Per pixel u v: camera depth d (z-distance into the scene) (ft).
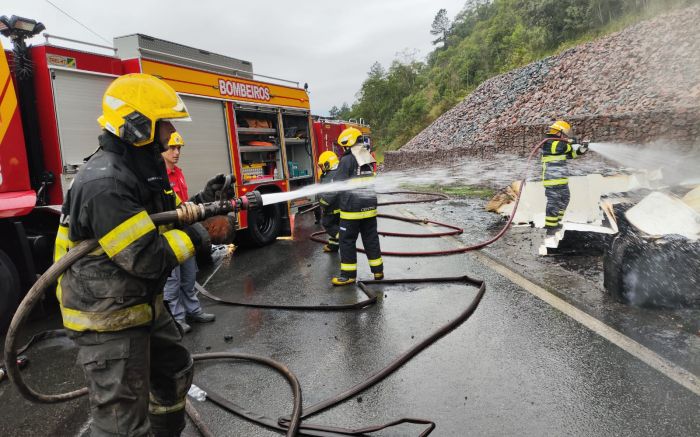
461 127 73.26
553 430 7.72
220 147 22.43
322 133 33.35
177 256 6.16
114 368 5.94
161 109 6.05
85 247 5.73
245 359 11.37
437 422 8.23
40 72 14.79
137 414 6.12
